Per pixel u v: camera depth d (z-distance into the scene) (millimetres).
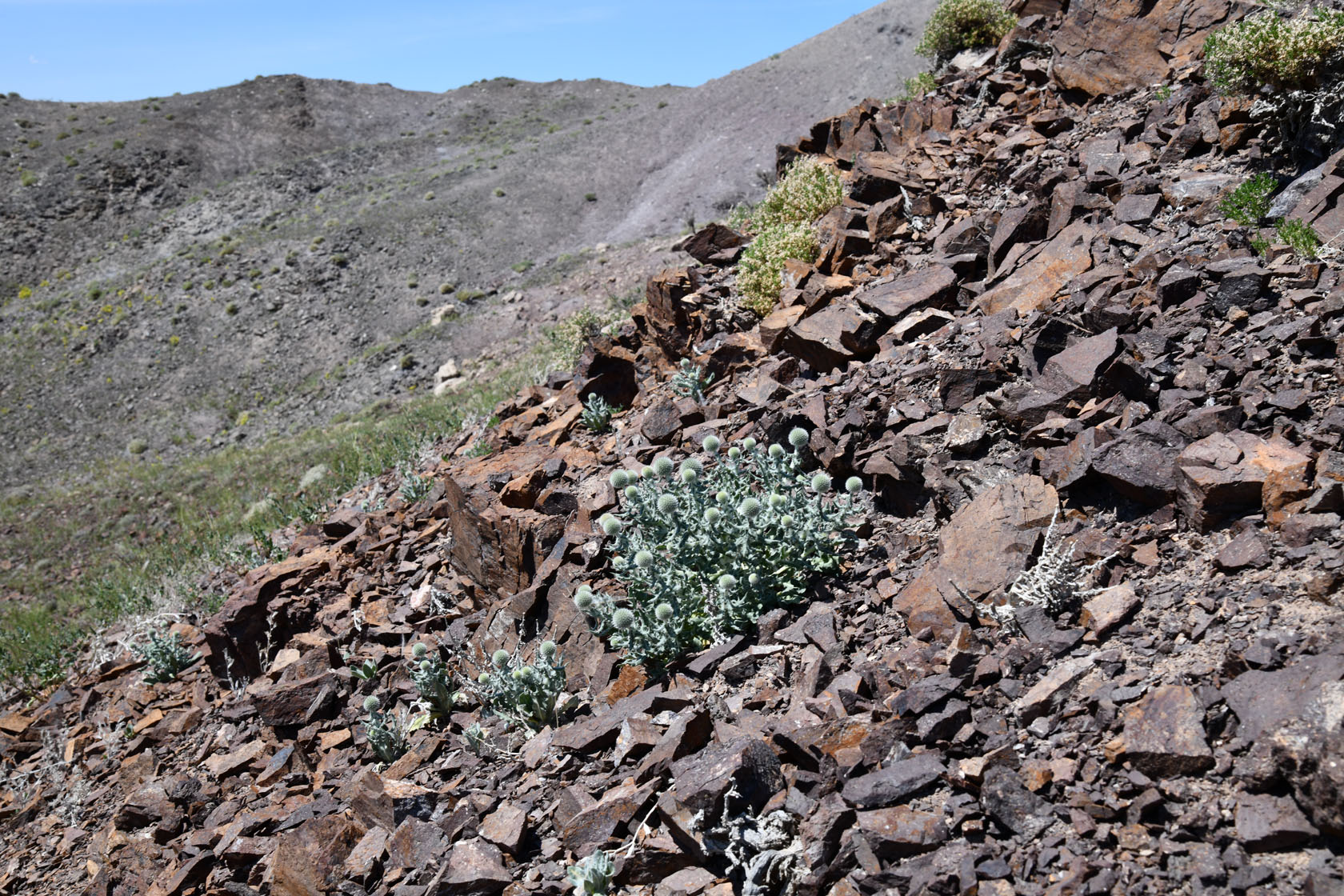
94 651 11320
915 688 4008
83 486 31094
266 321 43562
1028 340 6121
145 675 9086
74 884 6320
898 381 6578
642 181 56625
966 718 3814
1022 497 4867
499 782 4816
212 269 48469
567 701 5332
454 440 12352
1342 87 6320
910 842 3303
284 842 4871
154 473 30594
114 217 65500
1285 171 6750
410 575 7961
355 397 35312
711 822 3695
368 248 48750
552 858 4109
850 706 4105
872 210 9445
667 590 5215
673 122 63062
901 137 11508
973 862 3162
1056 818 3207
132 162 70812
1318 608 3521
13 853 7074
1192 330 5484
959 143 10516
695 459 6086
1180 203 7055
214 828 5805
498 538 6879
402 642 7141
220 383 39688
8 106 81188
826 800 3645
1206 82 8523
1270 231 6191
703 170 54406
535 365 20859
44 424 38688
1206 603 3807
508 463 7871
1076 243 7191
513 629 6273
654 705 4762
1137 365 5152
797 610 5203
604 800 4117
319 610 7992
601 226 51469
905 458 5617
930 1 64250
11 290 56375
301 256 48094
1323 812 2727
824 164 11492
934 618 4535
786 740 3992
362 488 13219
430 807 4762
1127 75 9820
